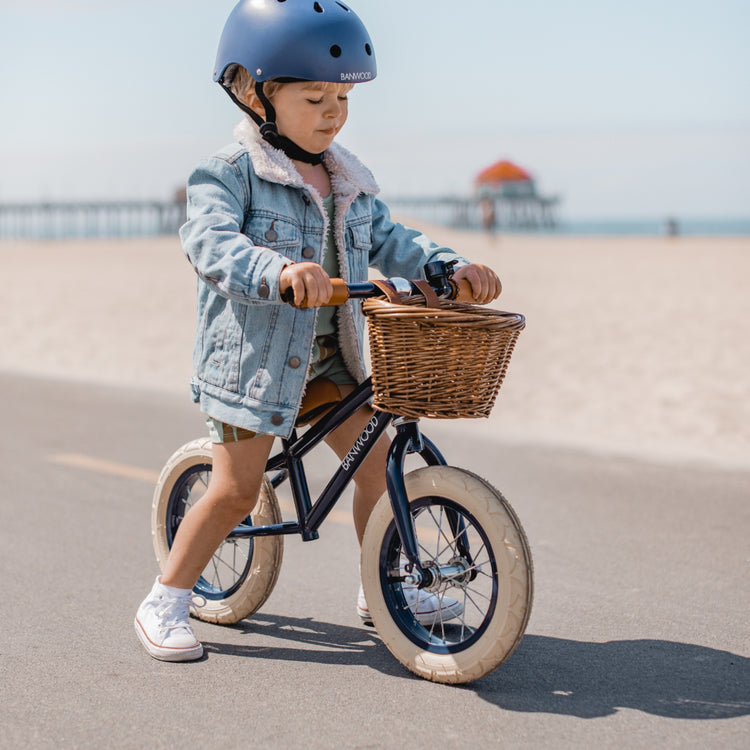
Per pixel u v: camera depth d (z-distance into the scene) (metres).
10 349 11.92
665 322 13.21
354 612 3.66
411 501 2.99
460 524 3.03
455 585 3.00
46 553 4.36
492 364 2.69
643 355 10.59
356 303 3.07
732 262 26.30
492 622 2.83
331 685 2.95
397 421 2.98
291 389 2.92
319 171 3.08
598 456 6.40
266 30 2.83
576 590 3.88
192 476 3.54
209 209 2.86
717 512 5.05
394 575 3.11
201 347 3.05
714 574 4.07
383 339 2.66
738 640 3.34
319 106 2.91
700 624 3.49
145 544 4.52
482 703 2.81
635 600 3.75
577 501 5.29
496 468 6.07
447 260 3.14
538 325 13.16
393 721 2.70
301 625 3.51
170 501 3.59
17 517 4.96
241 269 2.70
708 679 3.00
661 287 18.42
